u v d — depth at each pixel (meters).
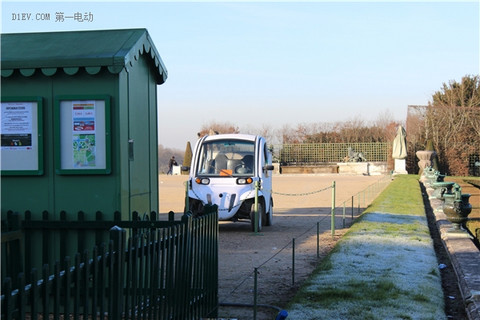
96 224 6.48
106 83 6.56
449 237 12.11
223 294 7.86
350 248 10.50
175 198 24.89
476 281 7.85
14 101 6.67
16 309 3.03
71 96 6.59
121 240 4.14
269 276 9.03
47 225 6.56
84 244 6.53
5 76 6.62
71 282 3.57
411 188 27.69
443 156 48.16
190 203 14.95
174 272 5.26
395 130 57.06
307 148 53.78
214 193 14.68
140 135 7.30
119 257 4.10
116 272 4.09
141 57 7.32
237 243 12.55
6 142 6.70
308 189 29.67
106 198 6.60
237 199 14.50
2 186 6.74
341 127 58.88
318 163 53.44
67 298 3.50
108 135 6.55
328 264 9.09
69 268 3.53
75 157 6.62
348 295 7.20
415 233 12.62
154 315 4.80
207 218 6.30
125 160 6.71
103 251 3.92
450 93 58.06
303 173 50.38
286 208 20.86
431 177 27.48
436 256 10.42
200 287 6.07
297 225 15.91
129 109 6.89
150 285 4.73
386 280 7.96
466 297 7.23
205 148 15.41
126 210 6.75
